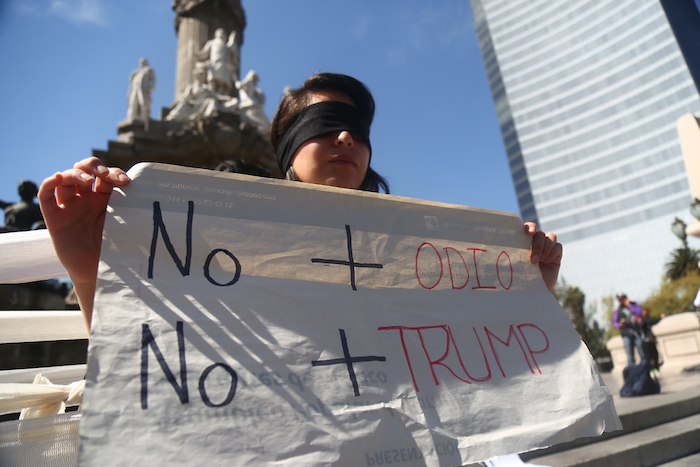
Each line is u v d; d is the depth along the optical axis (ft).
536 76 300.40
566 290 153.89
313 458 2.91
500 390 3.84
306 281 3.73
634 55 256.32
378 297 3.95
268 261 3.67
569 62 286.66
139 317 3.02
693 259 127.85
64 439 3.47
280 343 3.32
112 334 2.88
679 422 14.38
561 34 292.81
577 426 3.85
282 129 5.79
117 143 32.99
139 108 36.47
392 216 4.41
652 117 245.86
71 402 4.25
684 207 228.02
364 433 3.14
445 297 4.25
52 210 3.49
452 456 3.29
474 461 3.32
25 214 22.18
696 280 124.98
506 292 4.62
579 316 148.36
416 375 3.63
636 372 20.30
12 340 4.53
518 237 5.06
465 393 3.69
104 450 2.50
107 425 2.58
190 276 3.35
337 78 5.74
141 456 2.55
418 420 3.36
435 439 3.32
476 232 4.80
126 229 3.30
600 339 143.23
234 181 3.84
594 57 274.98
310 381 3.24
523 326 4.42
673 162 234.99
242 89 40.78
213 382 2.97
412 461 3.17
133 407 2.69
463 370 3.84
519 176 302.04
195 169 3.72
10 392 3.92
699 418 14.65
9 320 4.48
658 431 13.15
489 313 4.35
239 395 2.99
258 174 6.33
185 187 3.64
